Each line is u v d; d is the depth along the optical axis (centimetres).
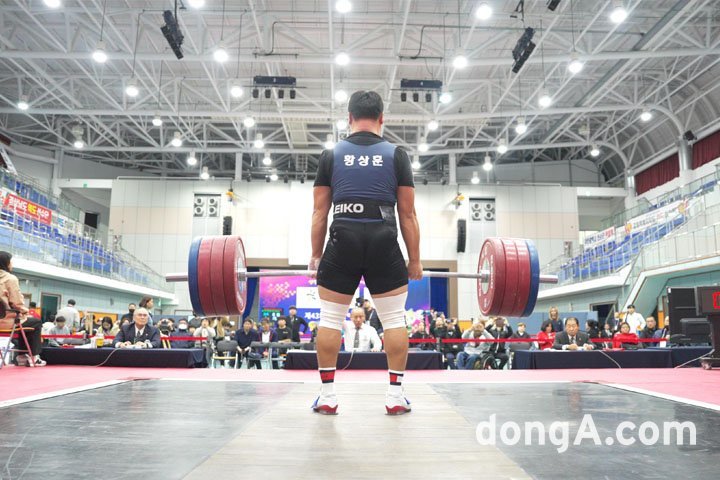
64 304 1783
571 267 2239
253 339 1065
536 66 1775
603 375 498
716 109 1978
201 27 1439
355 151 249
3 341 666
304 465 146
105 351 723
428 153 2331
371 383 364
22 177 1784
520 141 2566
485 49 1514
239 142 2331
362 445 170
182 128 2403
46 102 1941
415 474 138
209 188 2445
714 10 1480
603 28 1538
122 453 158
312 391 315
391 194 247
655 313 1783
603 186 2759
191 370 626
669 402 264
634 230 2055
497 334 965
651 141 2372
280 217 2430
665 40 1495
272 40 1556
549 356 741
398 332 242
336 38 1608
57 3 1138
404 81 1581
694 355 754
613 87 1814
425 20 1454
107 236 2409
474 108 2134
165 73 1855
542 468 143
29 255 1512
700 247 1440
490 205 2444
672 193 1978
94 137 2534
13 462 147
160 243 2417
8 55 1430
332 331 242
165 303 2511
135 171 2880
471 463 148
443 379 434
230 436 182
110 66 1806
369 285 248
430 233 2405
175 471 139
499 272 332
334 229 243
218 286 333
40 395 282
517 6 1323
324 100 1838
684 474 137
